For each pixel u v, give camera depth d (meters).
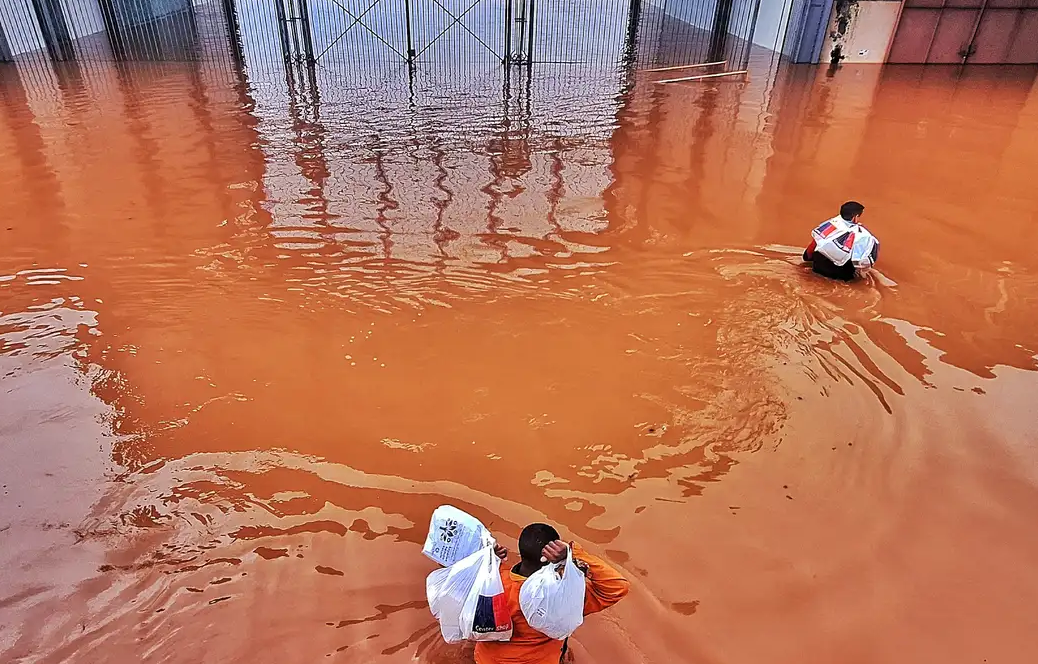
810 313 6.07
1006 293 6.43
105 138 10.38
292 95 13.13
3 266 6.68
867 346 5.59
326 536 3.86
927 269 6.86
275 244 7.21
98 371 5.23
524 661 2.84
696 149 10.40
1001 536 3.90
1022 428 4.70
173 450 4.47
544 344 5.63
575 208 8.23
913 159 10.05
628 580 3.59
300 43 18.64
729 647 3.29
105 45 17.70
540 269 6.80
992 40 16.56
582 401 4.98
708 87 14.23
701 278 6.67
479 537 2.99
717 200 8.54
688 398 5.01
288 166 9.41
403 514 4.01
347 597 3.51
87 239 7.25
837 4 15.80
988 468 4.37
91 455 4.42
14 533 3.85
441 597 2.84
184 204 8.14
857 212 6.41
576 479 4.28
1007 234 7.65
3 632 3.31
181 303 6.13
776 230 7.74
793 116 12.19
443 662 3.16
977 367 5.35
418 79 14.69
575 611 2.74
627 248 7.26
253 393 5.02
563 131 11.23
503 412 4.86
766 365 5.37
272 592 3.54
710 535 3.89
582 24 22.28
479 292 6.38
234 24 18.75
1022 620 3.44
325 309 6.07
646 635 3.32
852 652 3.28
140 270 6.66
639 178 9.22
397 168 9.43
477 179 9.09
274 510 4.02
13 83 13.49
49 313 5.95
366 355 5.46
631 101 13.08
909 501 4.12
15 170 9.05
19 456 4.39
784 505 4.10
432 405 4.92
